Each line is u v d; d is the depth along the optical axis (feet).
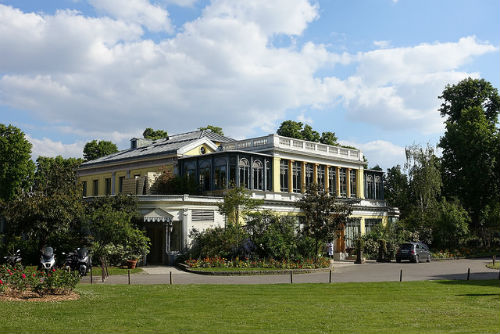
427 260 126.11
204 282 72.02
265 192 126.31
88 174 164.86
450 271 95.30
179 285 65.62
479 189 171.42
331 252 131.44
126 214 95.25
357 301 52.26
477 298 54.90
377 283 70.33
